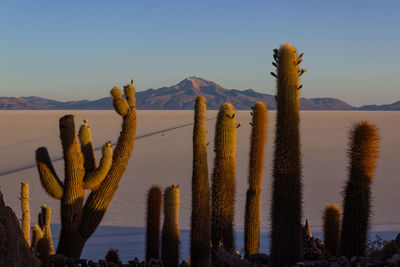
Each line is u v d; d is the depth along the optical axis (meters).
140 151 135.75
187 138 195.12
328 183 74.38
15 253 6.05
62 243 9.71
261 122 9.92
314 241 9.77
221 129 9.72
